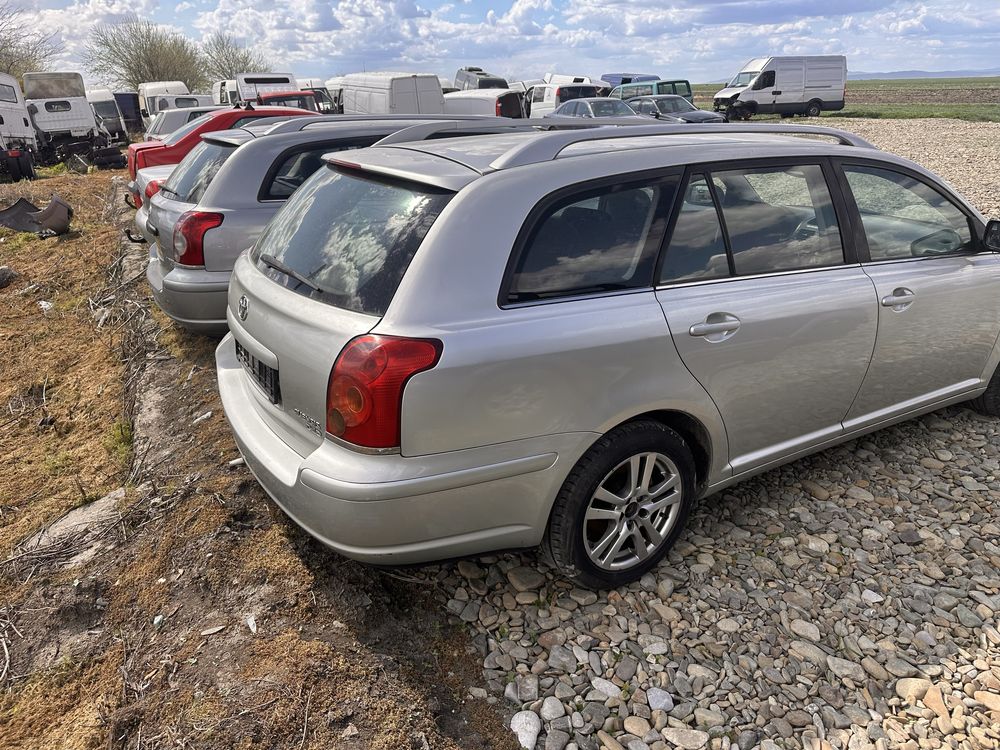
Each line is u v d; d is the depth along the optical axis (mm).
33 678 2561
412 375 2258
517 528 2572
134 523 3332
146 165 9648
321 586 2799
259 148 5160
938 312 3566
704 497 3143
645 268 2721
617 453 2664
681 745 2260
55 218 9680
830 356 3203
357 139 5488
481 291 2406
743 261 2971
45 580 3033
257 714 2234
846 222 3318
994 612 2795
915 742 2279
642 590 2906
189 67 52938
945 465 3791
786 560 3084
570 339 2477
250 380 3068
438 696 2402
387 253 2461
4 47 39375
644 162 2779
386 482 2289
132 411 4609
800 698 2432
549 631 2697
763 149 3105
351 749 2137
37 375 5469
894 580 2967
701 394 2826
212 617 2682
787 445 3271
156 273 5395
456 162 2736
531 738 2258
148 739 2207
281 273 2824
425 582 2912
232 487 3438
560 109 22375
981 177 13508
